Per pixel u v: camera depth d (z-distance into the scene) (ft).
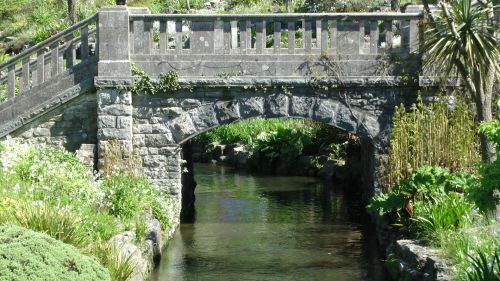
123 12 51.34
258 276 43.16
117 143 51.75
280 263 46.09
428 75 50.96
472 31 43.78
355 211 63.31
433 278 35.27
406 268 38.65
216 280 42.24
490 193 34.76
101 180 49.67
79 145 52.80
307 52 51.72
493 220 38.96
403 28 51.65
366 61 51.62
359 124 51.85
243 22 51.70
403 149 49.62
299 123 96.07
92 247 35.37
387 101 51.88
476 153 48.93
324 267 45.14
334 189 75.31
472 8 48.73
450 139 49.08
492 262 30.96
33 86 52.47
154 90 51.67
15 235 28.37
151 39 51.75
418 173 45.47
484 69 43.57
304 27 51.60
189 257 47.57
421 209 43.01
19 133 52.60
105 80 51.16
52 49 52.39
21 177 45.70
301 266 45.37
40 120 52.70
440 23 46.83
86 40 52.39
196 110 51.96
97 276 28.48
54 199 41.86
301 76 51.60
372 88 51.80
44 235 28.78
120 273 34.19
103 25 51.31
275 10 93.71
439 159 49.11
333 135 86.84
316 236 53.83
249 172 89.86
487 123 34.53
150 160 52.26
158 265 45.44
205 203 67.92
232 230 56.03
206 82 51.42
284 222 58.85
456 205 40.86
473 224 39.45
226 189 76.02
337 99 51.88
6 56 87.97
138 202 47.01
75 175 46.98
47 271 26.66
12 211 36.06
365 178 63.00
